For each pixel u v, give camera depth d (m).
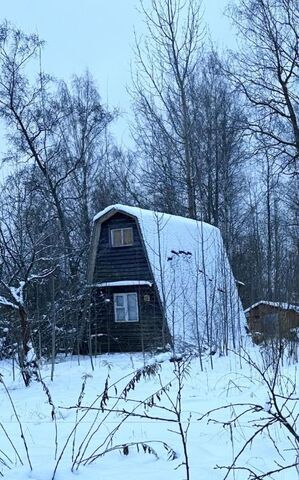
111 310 20.17
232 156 30.39
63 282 17.97
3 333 16.62
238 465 4.80
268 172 34.00
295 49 25.42
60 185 26.94
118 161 33.69
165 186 29.59
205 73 30.44
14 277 12.91
